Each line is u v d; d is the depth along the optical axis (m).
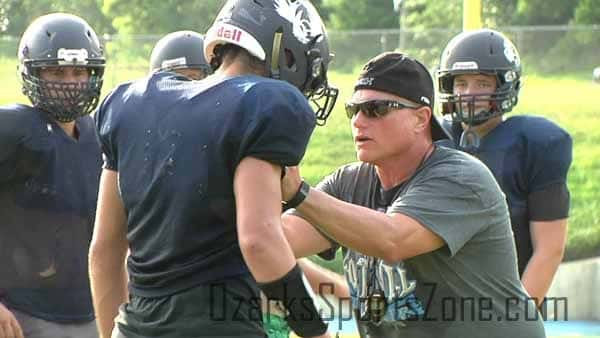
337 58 28.91
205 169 7.94
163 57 16.11
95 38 13.34
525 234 13.23
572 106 28.66
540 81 28.81
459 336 9.91
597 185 27.19
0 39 28.81
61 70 12.95
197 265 8.05
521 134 13.18
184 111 8.13
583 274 23.30
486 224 9.77
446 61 13.75
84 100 12.74
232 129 7.85
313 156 26.95
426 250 9.59
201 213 7.99
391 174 10.05
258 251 7.64
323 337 8.05
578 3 40.97
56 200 12.59
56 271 12.65
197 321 8.05
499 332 9.98
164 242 8.15
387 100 9.77
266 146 7.78
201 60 16.09
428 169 9.84
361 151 9.91
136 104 8.49
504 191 13.13
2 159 12.26
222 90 8.05
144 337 8.26
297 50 8.49
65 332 12.72
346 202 10.27
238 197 7.75
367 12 48.28
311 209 9.00
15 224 12.49
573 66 28.72
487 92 13.47
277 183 7.84
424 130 9.99
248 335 8.12
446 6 42.66
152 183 8.17
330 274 11.86
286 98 7.88
